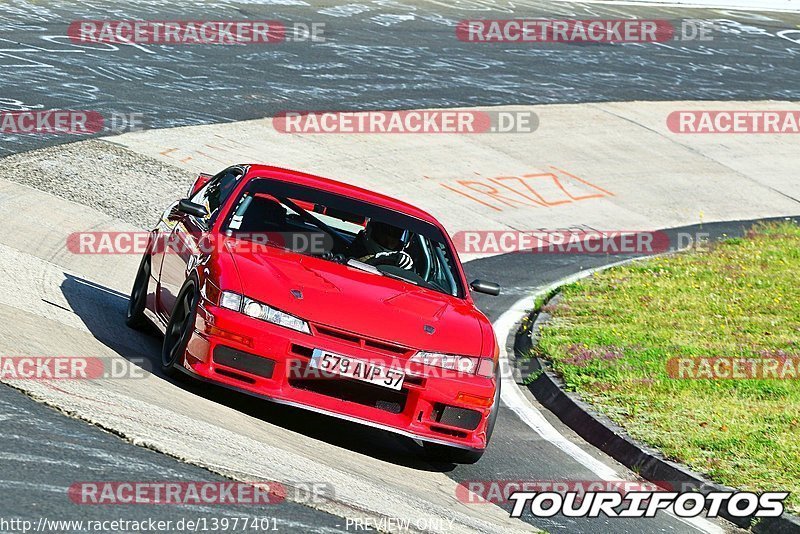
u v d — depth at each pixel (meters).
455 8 122.12
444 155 71.00
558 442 29.22
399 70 88.69
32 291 30.39
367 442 25.11
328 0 115.00
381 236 27.72
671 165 80.81
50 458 17.75
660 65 109.62
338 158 65.50
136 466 18.28
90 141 55.19
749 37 131.25
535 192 68.81
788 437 29.16
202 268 24.39
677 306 45.12
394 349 23.08
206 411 22.80
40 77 65.75
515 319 43.75
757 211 74.88
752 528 24.00
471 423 23.66
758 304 46.19
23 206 42.12
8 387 20.72
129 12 92.50
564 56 106.44
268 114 69.69
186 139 60.53
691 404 31.86
